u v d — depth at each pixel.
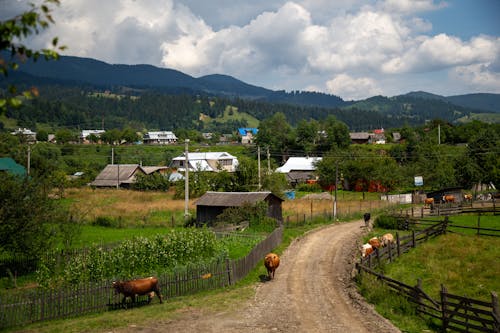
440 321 17.72
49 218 25.70
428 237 34.94
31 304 17.17
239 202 43.97
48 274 21.56
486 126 136.38
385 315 18.20
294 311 18.78
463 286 22.55
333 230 45.81
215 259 26.30
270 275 25.58
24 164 73.69
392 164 87.12
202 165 108.06
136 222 44.75
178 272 21.89
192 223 45.75
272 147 149.12
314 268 28.31
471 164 80.12
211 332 16.03
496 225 40.91
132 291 19.23
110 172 95.25
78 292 18.47
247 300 20.55
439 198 67.19
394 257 29.56
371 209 62.53
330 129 147.00
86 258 23.20
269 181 65.75
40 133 176.00
